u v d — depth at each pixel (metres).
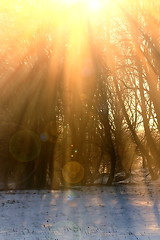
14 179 27.27
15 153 26.88
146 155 28.34
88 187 26.47
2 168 27.17
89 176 27.88
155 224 14.06
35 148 26.84
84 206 18.84
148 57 26.22
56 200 20.94
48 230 12.96
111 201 20.33
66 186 27.11
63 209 18.09
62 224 14.41
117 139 27.78
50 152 26.94
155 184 27.19
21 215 16.53
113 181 28.58
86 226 13.89
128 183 28.02
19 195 23.00
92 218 15.71
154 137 27.95
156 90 26.61
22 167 27.03
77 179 27.58
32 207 18.62
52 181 27.00
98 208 18.17
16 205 19.22
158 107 26.81
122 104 27.02
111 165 27.36
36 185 26.91
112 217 15.85
